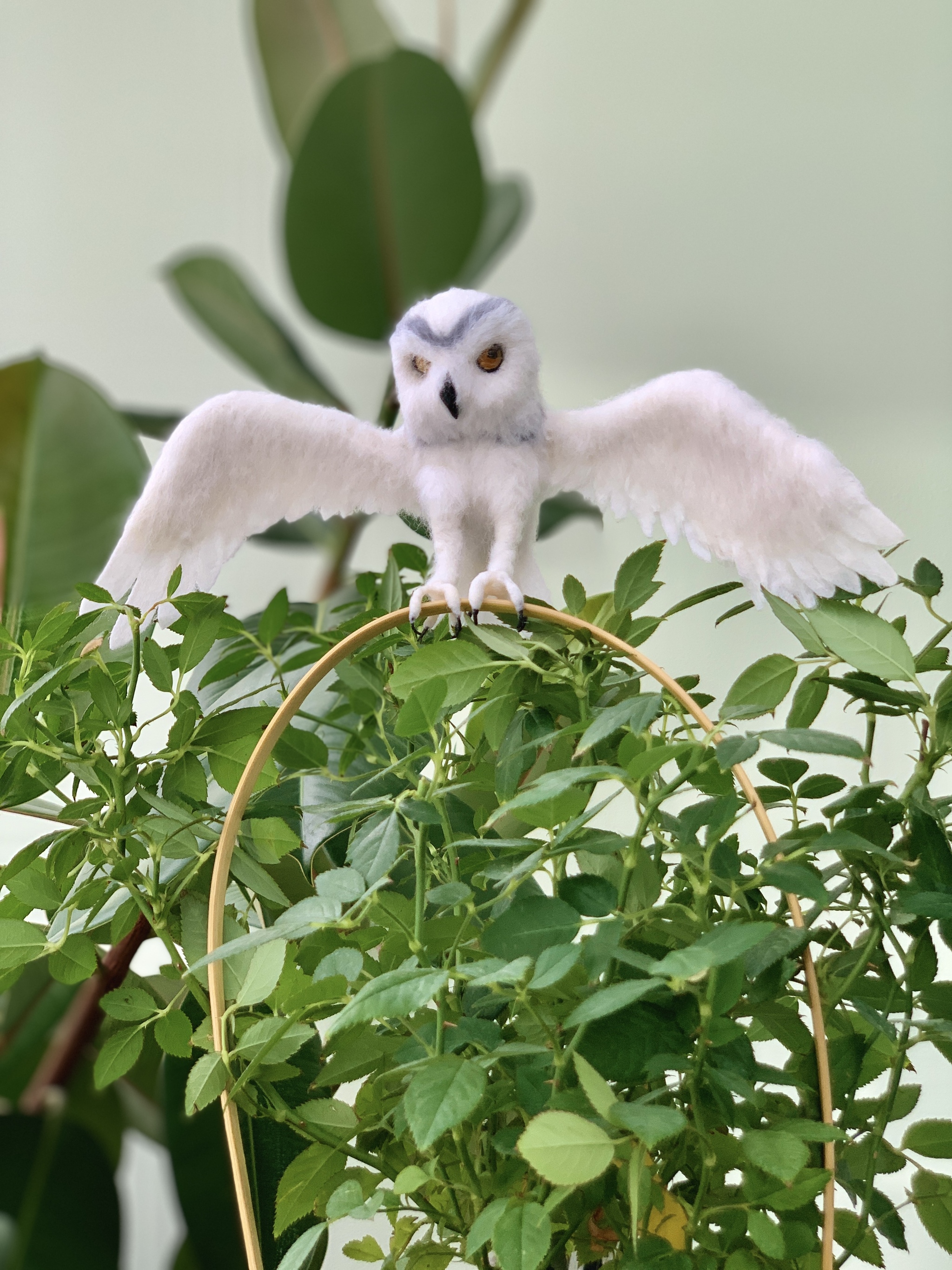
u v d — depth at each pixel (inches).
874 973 37.2
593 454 37.1
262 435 36.7
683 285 50.8
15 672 37.8
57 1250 39.4
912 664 35.9
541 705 36.6
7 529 42.4
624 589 36.9
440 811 35.7
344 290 45.1
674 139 50.8
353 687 37.9
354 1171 35.4
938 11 49.1
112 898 37.2
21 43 51.3
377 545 50.6
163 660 36.5
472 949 35.2
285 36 47.1
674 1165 35.2
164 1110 39.0
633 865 34.7
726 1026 34.1
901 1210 42.8
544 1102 34.3
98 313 51.7
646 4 50.5
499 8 51.4
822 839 35.0
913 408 49.2
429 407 36.5
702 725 35.2
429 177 44.3
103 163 51.7
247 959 36.1
